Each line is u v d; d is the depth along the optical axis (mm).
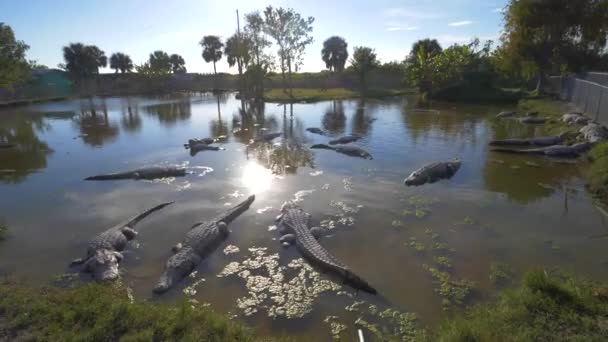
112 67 65312
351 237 7625
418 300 5520
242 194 10391
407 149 15367
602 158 11219
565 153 13422
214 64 64062
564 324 4215
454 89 35156
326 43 62031
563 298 4676
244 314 5320
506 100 31984
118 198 10211
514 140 15469
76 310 4594
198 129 21828
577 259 6477
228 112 30031
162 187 11094
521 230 7703
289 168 12906
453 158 13742
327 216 8719
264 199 9938
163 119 26625
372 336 4812
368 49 43969
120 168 13430
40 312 4613
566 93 26391
